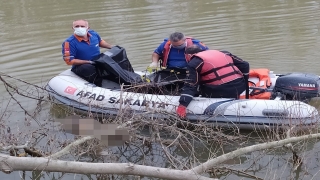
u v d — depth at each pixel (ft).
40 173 13.30
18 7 37.50
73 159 13.53
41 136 15.37
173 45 17.51
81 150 13.25
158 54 18.37
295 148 14.19
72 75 18.71
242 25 28.96
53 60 23.67
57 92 17.93
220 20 30.45
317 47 24.13
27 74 21.74
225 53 16.17
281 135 14.76
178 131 13.79
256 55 23.56
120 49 18.99
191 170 10.96
